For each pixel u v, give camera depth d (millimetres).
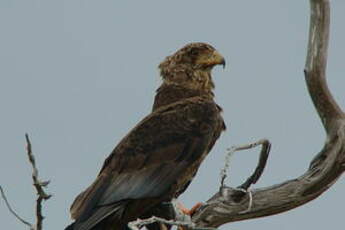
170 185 13016
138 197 12617
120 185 12680
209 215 13039
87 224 12000
